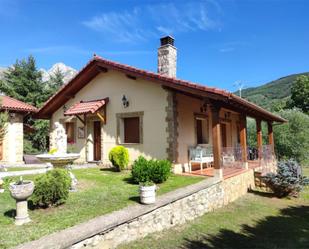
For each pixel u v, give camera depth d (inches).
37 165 582.6
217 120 379.2
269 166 563.5
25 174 414.9
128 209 221.6
